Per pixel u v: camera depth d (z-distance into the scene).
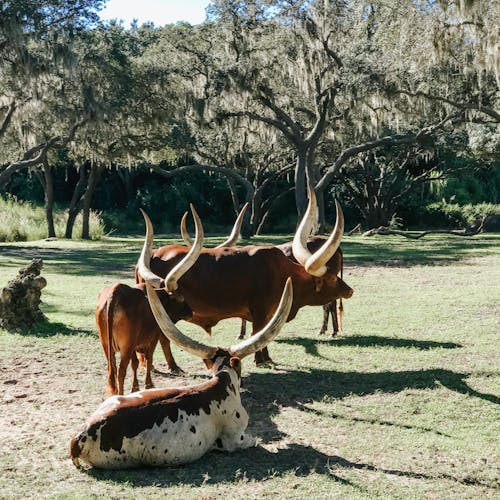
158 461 5.32
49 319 11.65
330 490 5.04
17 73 27.30
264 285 8.71
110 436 5.23
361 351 9.65
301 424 6.61
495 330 10.93
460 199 50.03
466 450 5.95
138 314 6.93
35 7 26.22
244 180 37.09
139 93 31.84
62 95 29.83
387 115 30.80
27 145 34.50
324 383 8.06
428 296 14.48
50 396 7.45
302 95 32.91
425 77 27.75
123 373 6.88
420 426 6.57
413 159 41.41
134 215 51.09
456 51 25.69
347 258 22.86
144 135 34.47
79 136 33.03
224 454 5.74
